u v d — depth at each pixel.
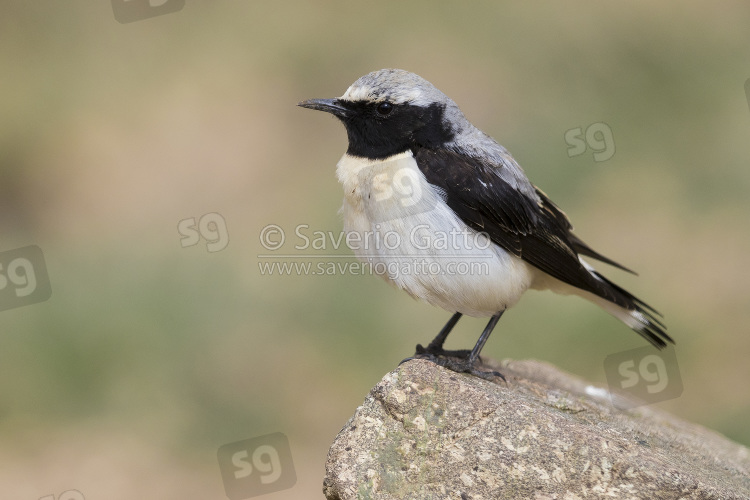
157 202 16.67
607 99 18.06
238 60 19.19
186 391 13.66
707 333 14.46
